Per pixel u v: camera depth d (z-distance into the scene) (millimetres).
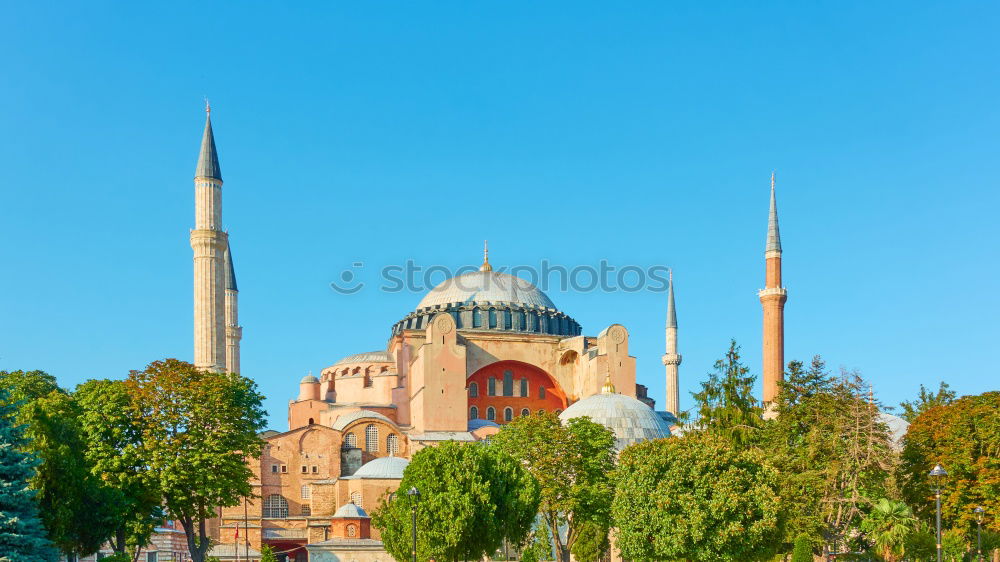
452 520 62719
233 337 136250
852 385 73562
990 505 71188
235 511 110125
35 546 47938
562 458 77000
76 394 69750
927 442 78688
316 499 112750
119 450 66750
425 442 114438
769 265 113562
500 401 125625
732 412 79438
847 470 70562
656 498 59094
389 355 136250
